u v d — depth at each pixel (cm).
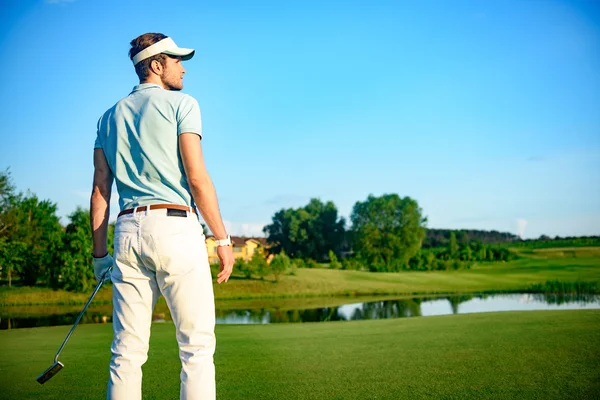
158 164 196
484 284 4444
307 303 3350
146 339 200
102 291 3591
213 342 196
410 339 601
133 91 211
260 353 515
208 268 199
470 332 639
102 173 211
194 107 204
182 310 191
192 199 205
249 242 8050
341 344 579
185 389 188
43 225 4191
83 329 875
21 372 421
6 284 3884
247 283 4294
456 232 8419
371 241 7069
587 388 320
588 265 5384
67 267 3506
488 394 312
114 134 203
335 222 8719
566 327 629
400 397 312
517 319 779
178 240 190
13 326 1959
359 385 348
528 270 5400
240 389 344
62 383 374
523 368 387
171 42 219
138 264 193
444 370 392
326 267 6656
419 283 4638
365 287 4375
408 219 7012
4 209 3703
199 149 198
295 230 8325
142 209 193
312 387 346
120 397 192
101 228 211
